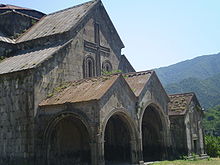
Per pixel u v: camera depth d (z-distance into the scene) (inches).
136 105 914.1
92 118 792.9
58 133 901.2
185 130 1115.9
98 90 832.3
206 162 1002.1
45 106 877.8
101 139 783.7
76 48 1080.2
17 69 924.6
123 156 1051.9
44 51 1029.2
